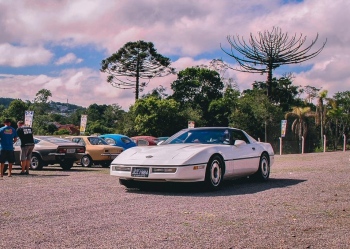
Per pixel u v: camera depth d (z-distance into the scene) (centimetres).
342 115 5266
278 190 798
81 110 10025
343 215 546
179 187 856
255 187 859
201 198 700
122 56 5359
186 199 688
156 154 797
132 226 479
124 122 4972
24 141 1210
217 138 902
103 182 961
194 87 5875
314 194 738
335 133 5244
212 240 416
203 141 898
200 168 771
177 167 751
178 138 926
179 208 599
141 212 567
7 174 1223
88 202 654
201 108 5728
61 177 1104
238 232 450
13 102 6266
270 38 5759
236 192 780
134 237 428
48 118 6222
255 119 4856
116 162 817
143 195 737
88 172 1320
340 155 2288
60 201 664
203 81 5966
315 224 492
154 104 4738
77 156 1470
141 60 5391
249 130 4841
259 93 5284
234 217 531
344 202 650
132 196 722
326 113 4734
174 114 4784
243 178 1050
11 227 476
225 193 767
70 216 539
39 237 429
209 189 799
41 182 963
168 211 574
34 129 5666
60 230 460
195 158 770
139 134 4756
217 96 5962
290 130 4747
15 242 409
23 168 1215
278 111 4919
